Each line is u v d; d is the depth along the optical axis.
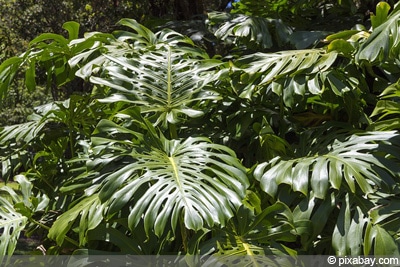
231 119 2.79
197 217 1.88
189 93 2.65
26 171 3.34
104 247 2.58
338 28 3.81
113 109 2.90
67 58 3.17
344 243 2.04
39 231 2.99
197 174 2.11
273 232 2.14
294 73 2.54
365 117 2.63
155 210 1.95
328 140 2.51
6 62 3.00
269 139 2.52
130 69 2.67
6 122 8.73
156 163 2.20
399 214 2.09
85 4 6.36
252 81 2.61
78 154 3.02
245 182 2.12
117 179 2.08
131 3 5.49
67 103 3.50
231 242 2.12
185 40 3.27
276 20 3.55
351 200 2.13
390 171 2.11
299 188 2.11
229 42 3.75
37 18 6.64
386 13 2.55
